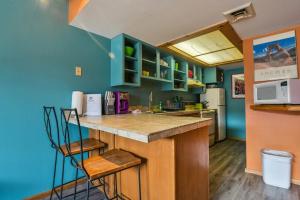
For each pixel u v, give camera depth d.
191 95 4.82
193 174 1.44
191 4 1.72
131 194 1.61
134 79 2.73
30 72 1.86
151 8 1.81
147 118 1.81
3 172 1.68
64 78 2.12
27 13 1.85
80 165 1.20
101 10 1.85
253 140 2.51
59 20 2.09
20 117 1.79
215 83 4.86
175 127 1.15
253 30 2.28
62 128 2.07
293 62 2.18
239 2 1.67
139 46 2.70
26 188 1.81
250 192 1.98
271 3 1.67
